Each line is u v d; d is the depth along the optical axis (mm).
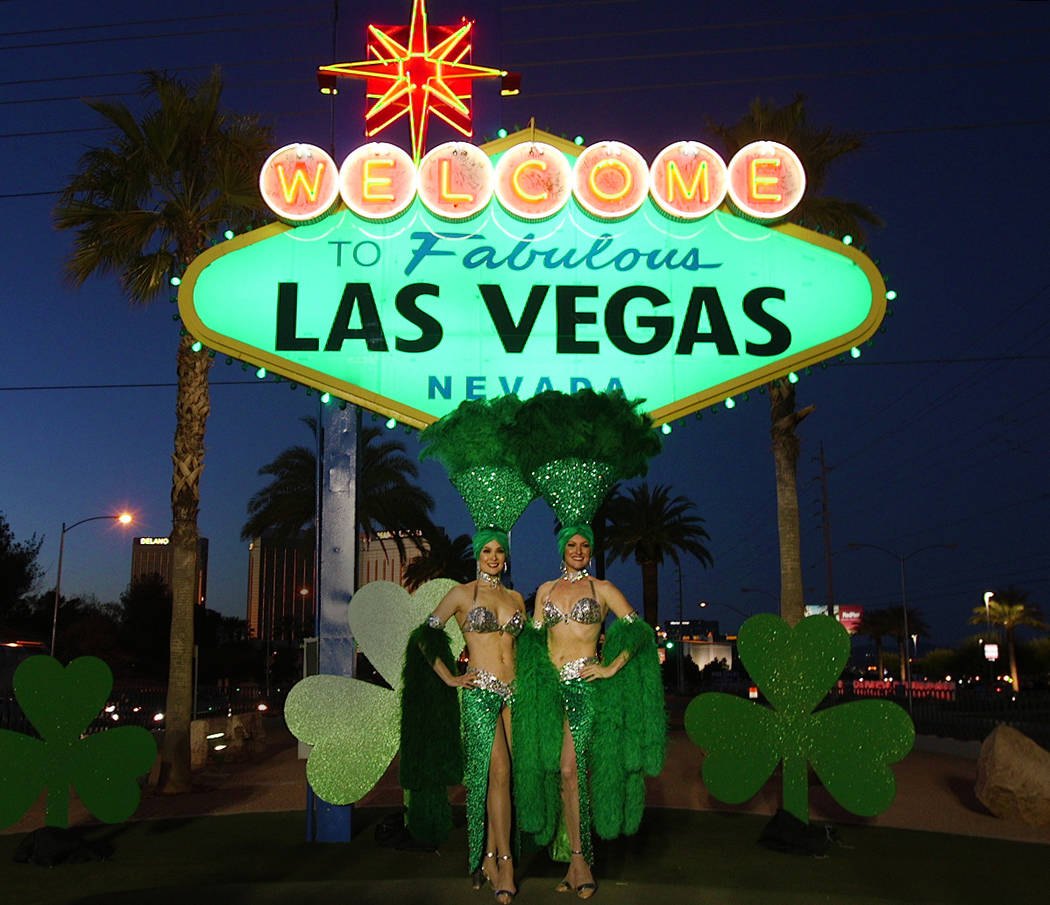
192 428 15555
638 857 8625
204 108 15914
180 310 10203
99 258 16000
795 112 18859
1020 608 63906
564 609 7688
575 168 10453
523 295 10469
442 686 8312
